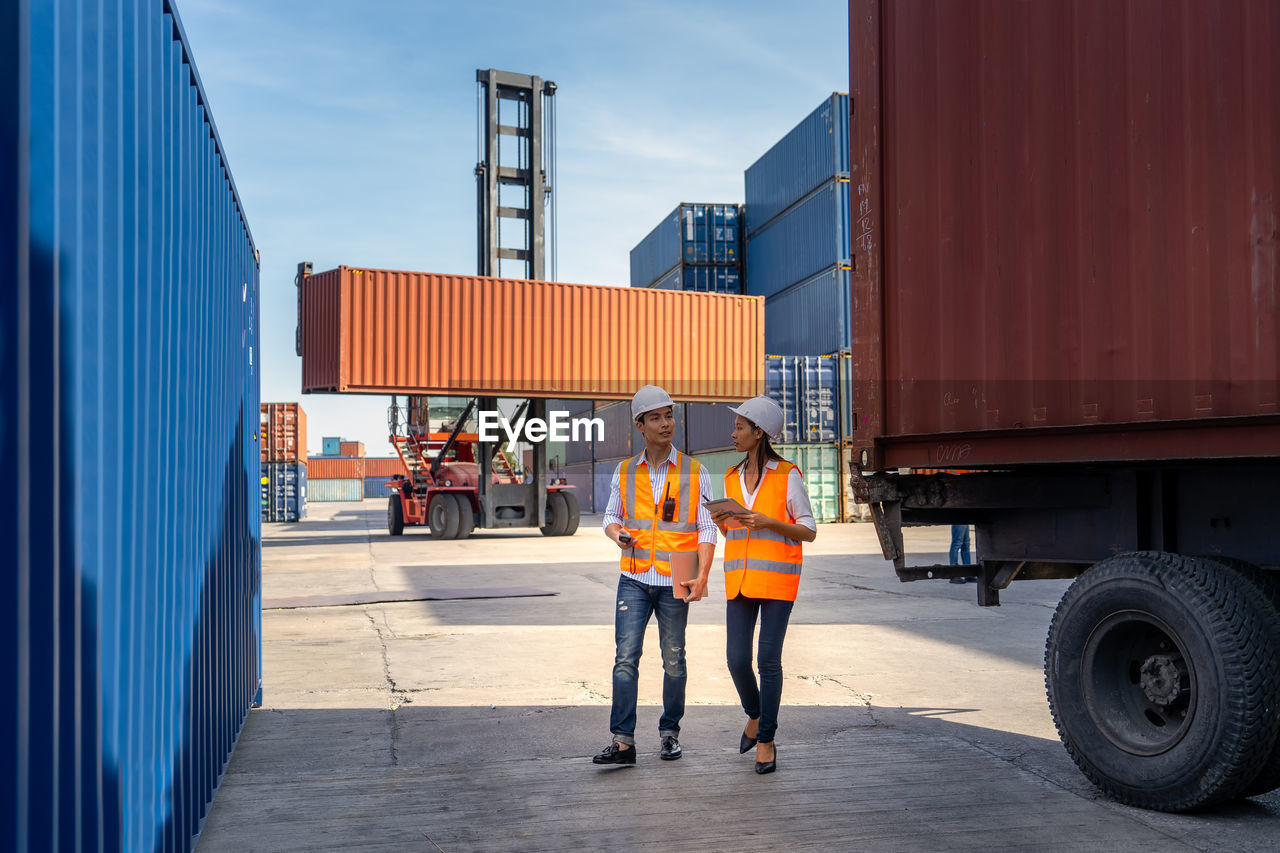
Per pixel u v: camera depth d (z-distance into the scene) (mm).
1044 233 4117
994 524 4777
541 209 23453
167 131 2570
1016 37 4254
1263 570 3719
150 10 2297
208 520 3404
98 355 1795
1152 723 3906
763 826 3465
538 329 20844
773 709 4082
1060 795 3842
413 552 17344
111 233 1913
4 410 1330
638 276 40781
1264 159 3312
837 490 25719
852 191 5207
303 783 3988
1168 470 4031
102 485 1823
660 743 4574
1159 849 3262
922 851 3229
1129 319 3771
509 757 4379
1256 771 3477
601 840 3332
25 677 1414
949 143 4594
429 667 6582
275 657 6969
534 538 21547
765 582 4047
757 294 33031
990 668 6434
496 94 23172
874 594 10547
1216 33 3465
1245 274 3379
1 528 1336
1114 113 3824
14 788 1358
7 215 1341
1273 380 3291
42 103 1491
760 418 4102
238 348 4410
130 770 2107
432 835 3385
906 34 4867
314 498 71125
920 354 4754
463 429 22984
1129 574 3842
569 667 6578
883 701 5480
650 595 4336
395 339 19562
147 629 2309
